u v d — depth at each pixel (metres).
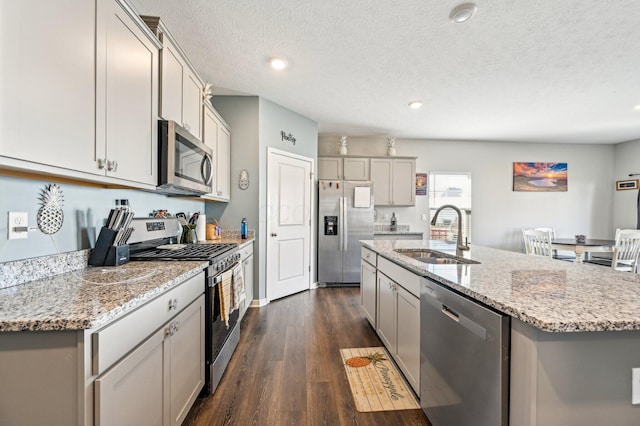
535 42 2.30
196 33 2.21
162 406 1.20
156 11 1.96
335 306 3.45
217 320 1.86
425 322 1.52
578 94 3.31
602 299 1.00
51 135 0.99
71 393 0.80
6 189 1.13
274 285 3.68
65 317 0.80
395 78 2.95
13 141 0.86
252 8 1.94
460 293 1.24
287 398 1.74
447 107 3.76
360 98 3.48
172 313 1.29
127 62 1.41
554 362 0.86
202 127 2.48
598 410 0.88
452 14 1.97
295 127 4.00
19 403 0.80
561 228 5.61
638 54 2.46
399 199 5.06
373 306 2.60
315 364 2.13
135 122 1.49
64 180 1.35
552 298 1.01
